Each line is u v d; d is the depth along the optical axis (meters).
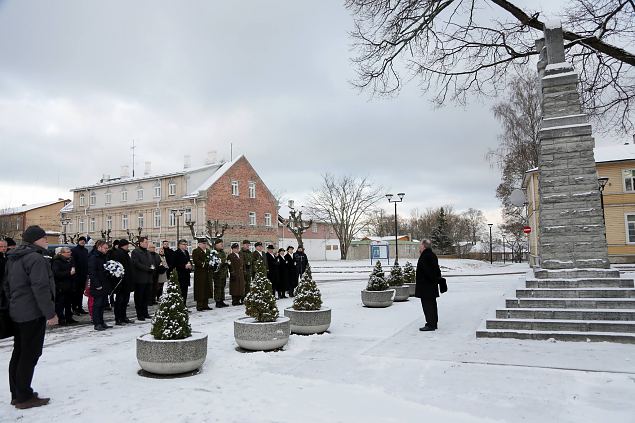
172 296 7.07
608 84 12.82
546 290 9.49
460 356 7.55
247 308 8.66
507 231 66.38
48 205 67.25
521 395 5.65
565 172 10.33
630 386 5.87
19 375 5.48
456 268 39.06
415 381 6.32
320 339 9.30
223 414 5.19
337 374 6.73
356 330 10.24
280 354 8.03
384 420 4.98
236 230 50.16
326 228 72.94
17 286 5.52
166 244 15.44
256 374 6.80
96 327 10.78
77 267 13.40
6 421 5.04
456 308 13.11
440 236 66.56
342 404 5.48
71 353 8.32
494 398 5.57
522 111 32.47
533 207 37.16
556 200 10.31
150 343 6.70
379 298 13.59
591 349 7.76
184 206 48.81
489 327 9.14
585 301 9.02
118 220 54.09
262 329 8.21
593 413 5.03
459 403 5.44
